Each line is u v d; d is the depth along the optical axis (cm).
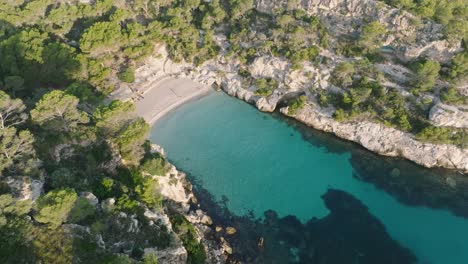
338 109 9738
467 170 8969
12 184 6081
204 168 9150
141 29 10850
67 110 7331
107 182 6688
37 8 11275
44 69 9462
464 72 8938
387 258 7412
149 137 9788
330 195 8638
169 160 9262
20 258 5091
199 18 12100
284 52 10550
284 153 9594
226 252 7300
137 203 6456
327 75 10125
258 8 11681
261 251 7412
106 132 7619
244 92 10869
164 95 10825
